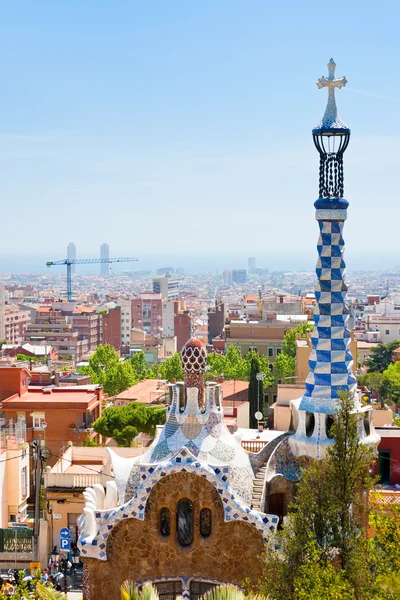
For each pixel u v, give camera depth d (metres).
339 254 39.66
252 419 118.00
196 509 36.94
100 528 37.53
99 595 37.47
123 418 88.44
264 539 36.41
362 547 33.00
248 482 38.59
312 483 34.31
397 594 29.09
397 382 163.25
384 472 55.91
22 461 78.62
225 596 28.05
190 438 38.81
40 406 102.75
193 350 39.47
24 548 62.19
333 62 40.59
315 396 39.12
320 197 39.91
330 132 39.66
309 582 30.53
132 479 39.69
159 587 37.06
